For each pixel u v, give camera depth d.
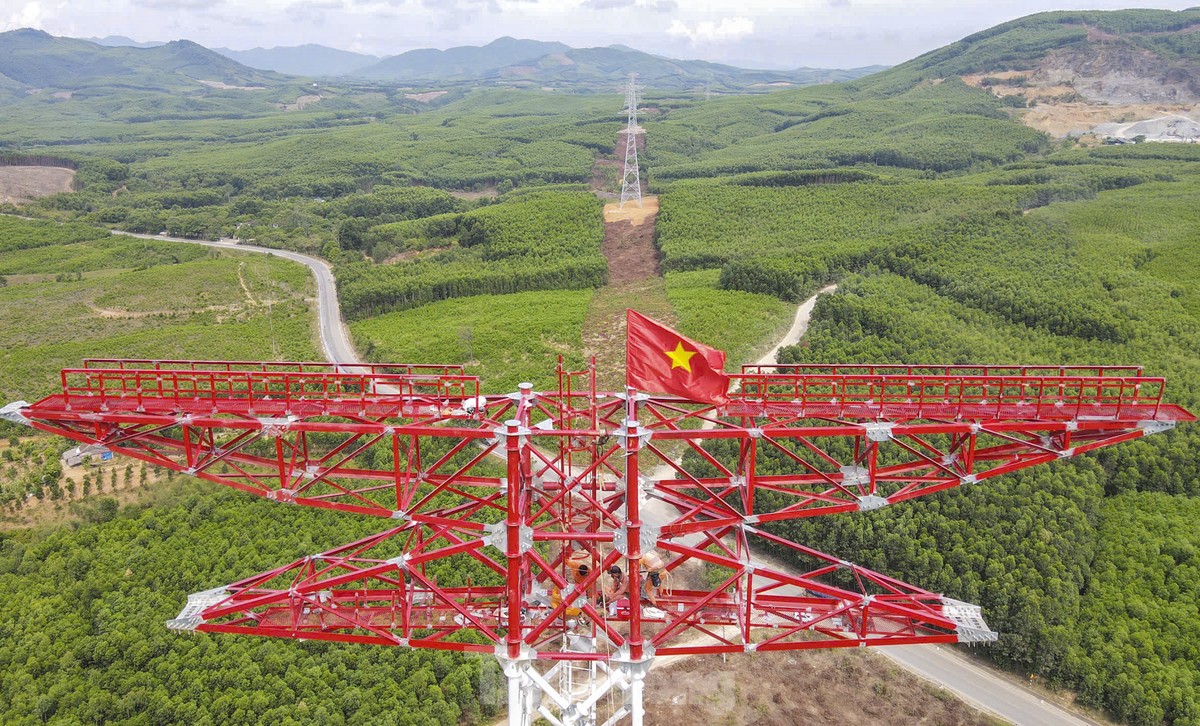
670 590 41.22
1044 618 65.50
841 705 62.88
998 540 71.12
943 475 45.44
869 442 38.81
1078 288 114.75
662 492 38.97
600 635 58.38
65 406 38.09
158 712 57.47
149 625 63.66
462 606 40.09
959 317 111.06
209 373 38.28
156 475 85.94
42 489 82.56
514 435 31.19
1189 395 86.94
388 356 118.94
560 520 38.72
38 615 65.31
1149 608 65.94
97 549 73.06
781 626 39.62
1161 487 80.75
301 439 40.31
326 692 59.12
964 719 61.41
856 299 112.69
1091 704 62.38
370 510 36.84
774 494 78.94
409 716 57.75
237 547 73.56
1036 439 41.12
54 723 56.12
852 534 74.44
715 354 33.69
